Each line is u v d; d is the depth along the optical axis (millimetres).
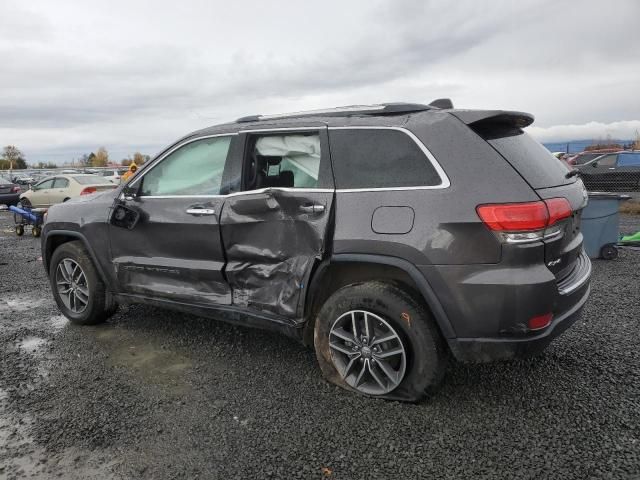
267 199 3207
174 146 3855
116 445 2639
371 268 3035
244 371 3508
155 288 3863
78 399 3148
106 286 4320
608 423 2713
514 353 2645
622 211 12375
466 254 2625
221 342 4066
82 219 4254
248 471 2404
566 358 3564
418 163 2836
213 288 3596
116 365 3664
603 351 3668
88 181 15086
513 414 2836
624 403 2916
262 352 3838
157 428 2791
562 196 2799
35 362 3750
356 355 3039
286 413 2920
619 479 2264
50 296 5781
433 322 2850
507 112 2895
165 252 3777
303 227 3109
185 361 3705
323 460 2475
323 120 3248
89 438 2707
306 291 3139
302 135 3275
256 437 2684
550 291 2594
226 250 3449
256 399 3100
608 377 3252
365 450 2545
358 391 3096
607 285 5535
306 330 3287
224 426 2801
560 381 3219
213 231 3475
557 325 2715
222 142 3605
